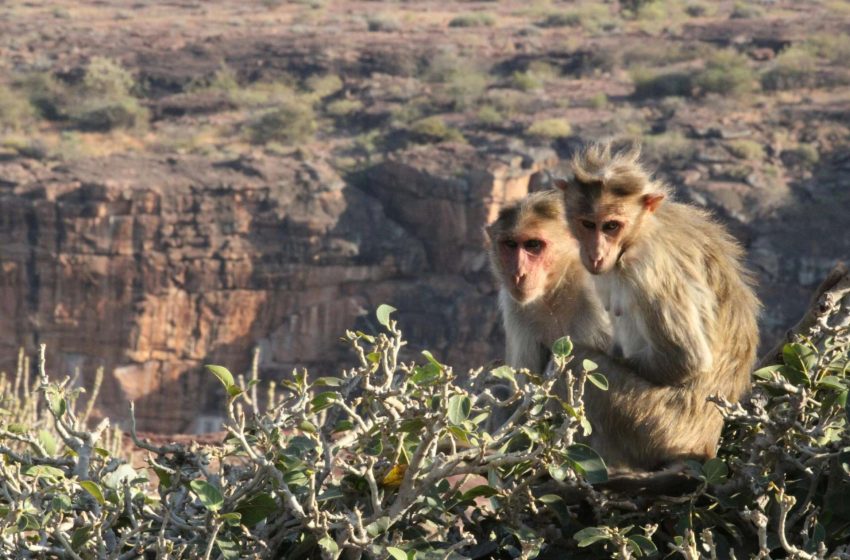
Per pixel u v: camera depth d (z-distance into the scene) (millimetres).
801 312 50938
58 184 53438
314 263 53688
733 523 5043
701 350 5832
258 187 54406
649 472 5488
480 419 4820
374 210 55438
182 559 4562
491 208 54031
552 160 58156
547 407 6184
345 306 54000
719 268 6082
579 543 4379
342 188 55781
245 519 4516
